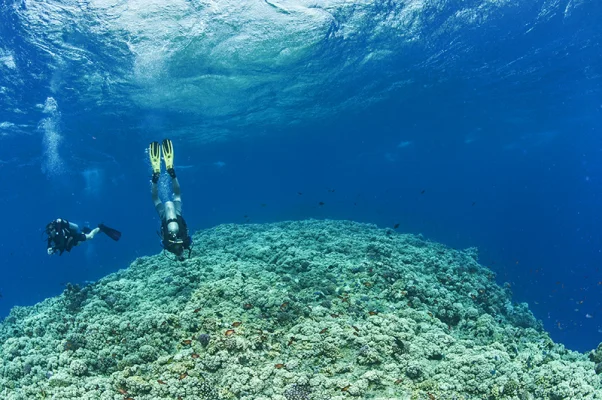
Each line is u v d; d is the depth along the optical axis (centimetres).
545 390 502
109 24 1577
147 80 2114
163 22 1606
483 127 4175
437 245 1234
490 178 9800
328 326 604
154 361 545
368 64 2272
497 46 2061
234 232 1210
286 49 1936
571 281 4078
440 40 1977
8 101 2105
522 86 2802
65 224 614
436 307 741
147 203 8062
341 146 5091
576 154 6506
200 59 1927
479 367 524
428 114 3531
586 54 2181
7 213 6028
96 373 535
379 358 533
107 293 747
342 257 927
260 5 1584
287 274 820
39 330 658
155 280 787
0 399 496
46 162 3575
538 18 1759
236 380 480
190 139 3594
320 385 476
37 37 1584
